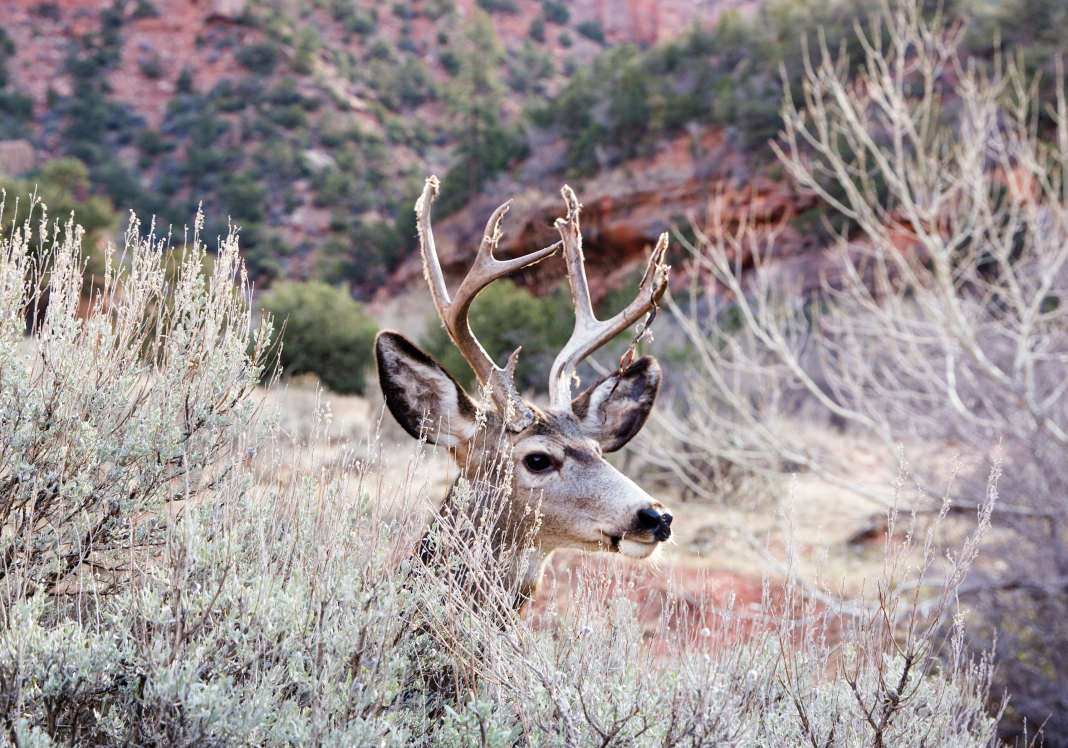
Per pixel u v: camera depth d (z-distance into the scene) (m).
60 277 3.49
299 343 21.42
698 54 51.94
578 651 3.12
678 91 49.16
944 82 30.77
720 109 42.88
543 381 18.61
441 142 88.44
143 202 66.88
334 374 21.59
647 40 115.38
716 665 2.99
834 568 9.07
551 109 52.31
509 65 97.25
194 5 96.19
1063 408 8.28
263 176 74.31
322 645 2.77
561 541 3.90
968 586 7.16
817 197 36.62
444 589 3.21
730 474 12.19
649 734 2.82
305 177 75.06
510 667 3.05
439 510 3.95
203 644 2.75
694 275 9.62
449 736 2.88
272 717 2.71
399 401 4.00
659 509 3.73
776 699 3.39
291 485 3.32
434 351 19.25
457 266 48.12
